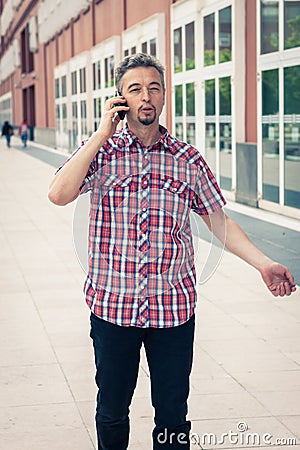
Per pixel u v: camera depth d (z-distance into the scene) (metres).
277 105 13.28
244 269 9.01
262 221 12.59
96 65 29.16
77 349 6.04
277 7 13.11
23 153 37.84
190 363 3.42
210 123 16.77
